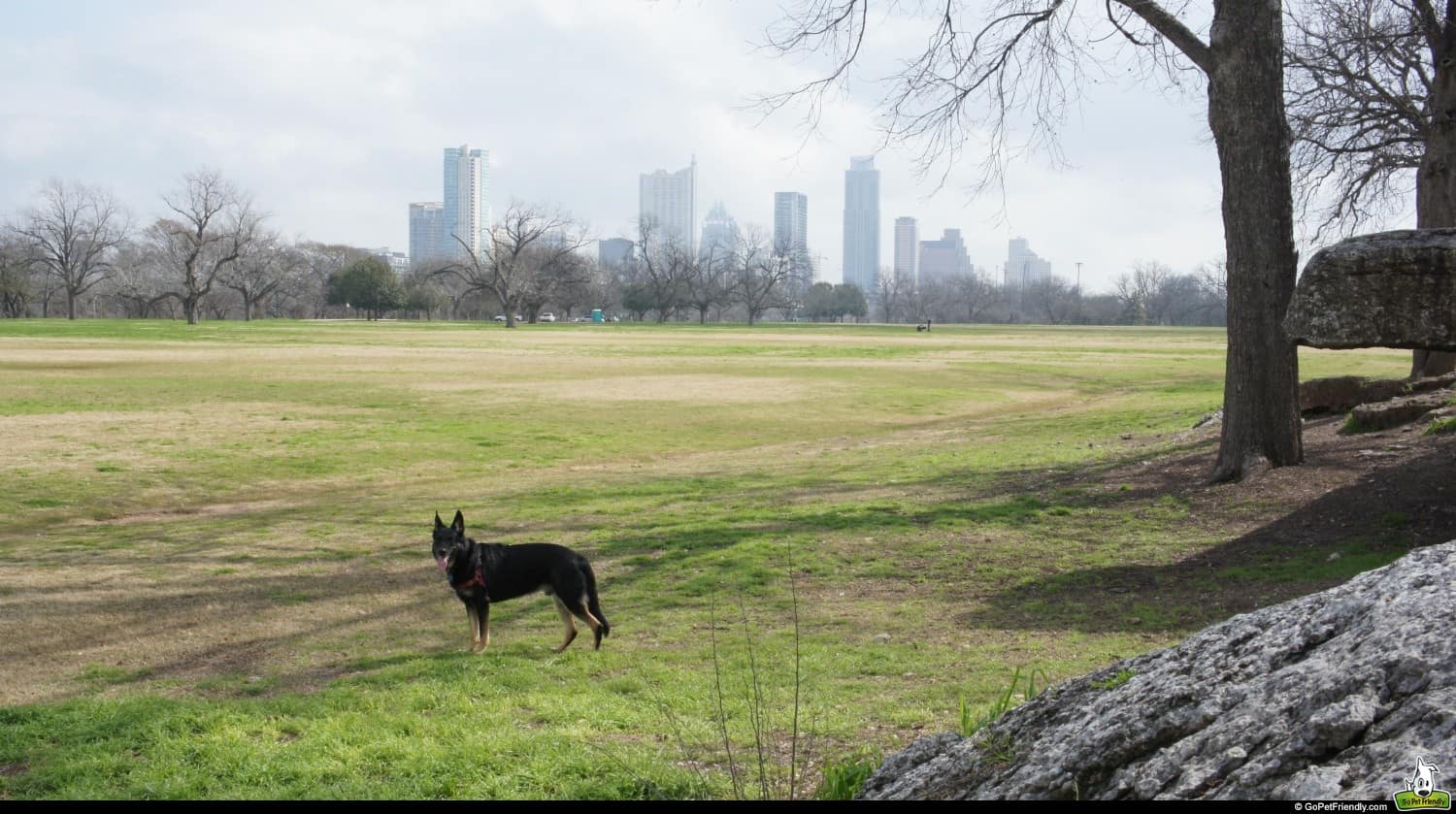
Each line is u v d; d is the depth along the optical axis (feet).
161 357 191.01
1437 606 10.02
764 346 273.33
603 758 21.21
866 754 20.33
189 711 25.75
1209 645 11.88
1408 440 54.70
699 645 32.55
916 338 363.15
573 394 130.21
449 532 31.63
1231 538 43.47
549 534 52.06
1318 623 11.03
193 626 36.60
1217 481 53.36
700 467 78.95
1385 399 68.59
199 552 49.55
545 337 324.60
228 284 508.94
